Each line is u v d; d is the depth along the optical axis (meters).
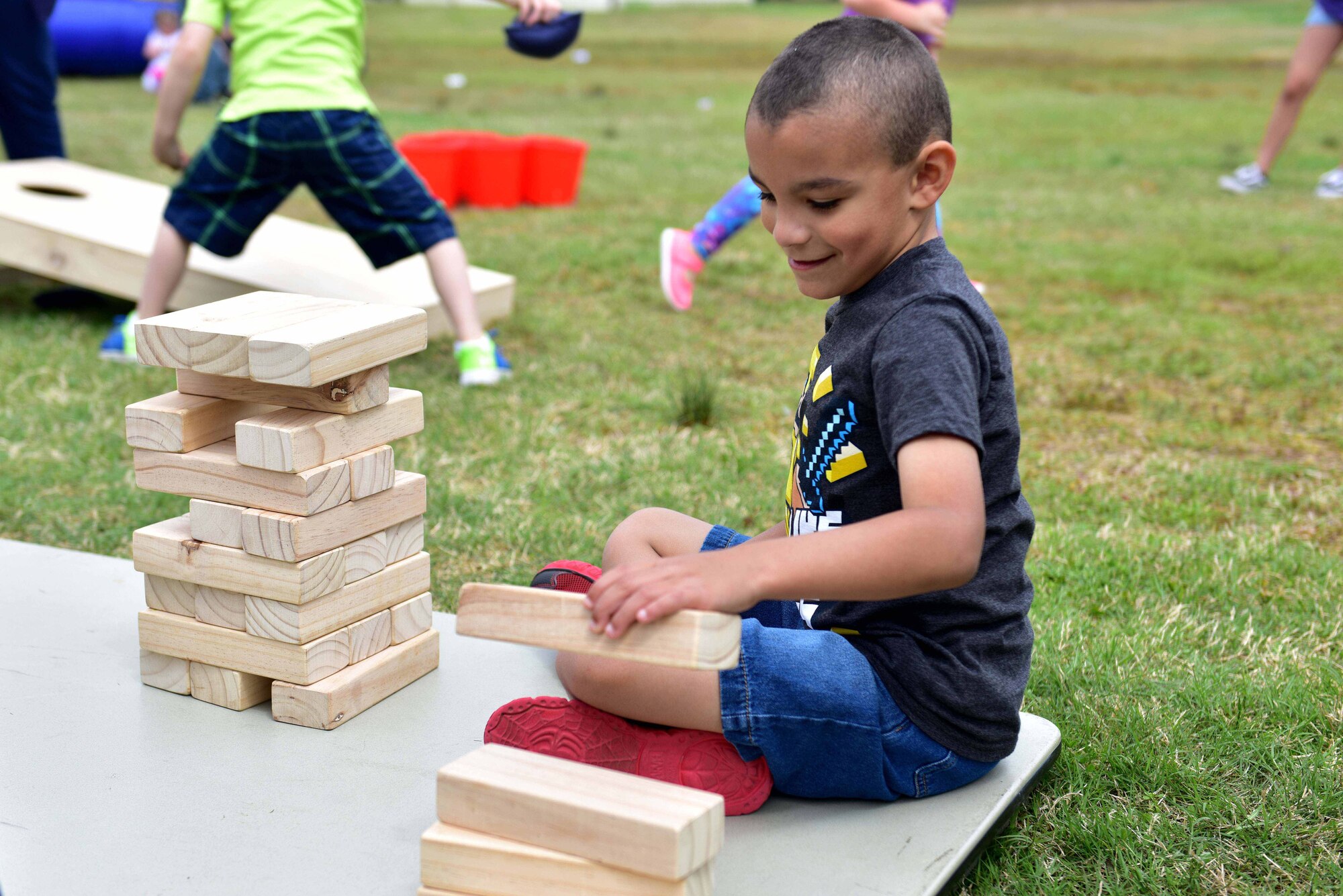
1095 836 1.56
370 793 1.54
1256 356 3.87
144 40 11.88
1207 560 2.43
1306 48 6.37
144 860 1.40
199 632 1.74
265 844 1.44
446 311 3.61
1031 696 1.92
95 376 3.42
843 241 1.37
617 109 10.01
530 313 4.23
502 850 1.27
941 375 1.30
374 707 1.77
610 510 2.66
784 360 3.85
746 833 1.47
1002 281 4.82
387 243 3.46
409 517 1.81
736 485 2.81
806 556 1.23
